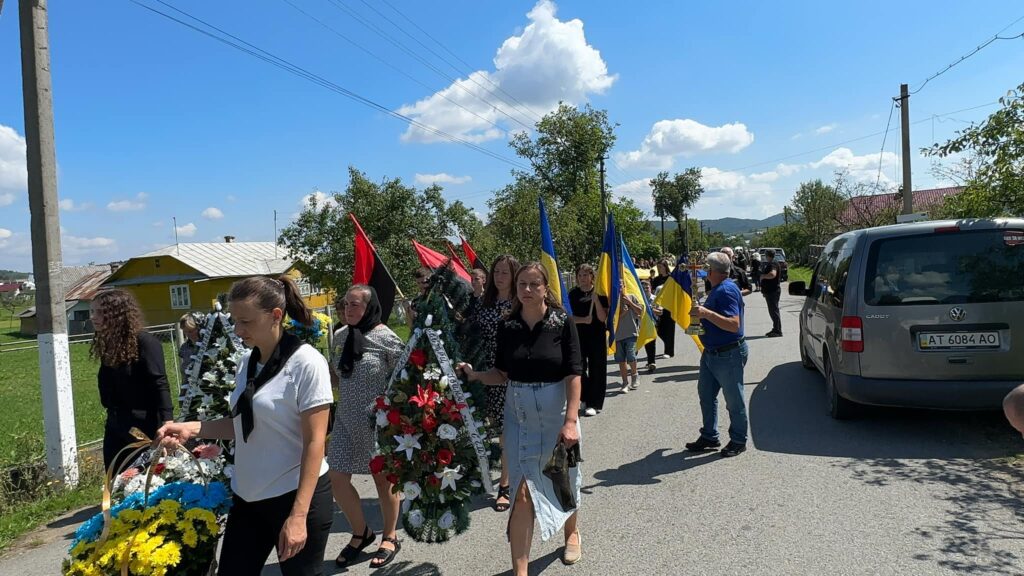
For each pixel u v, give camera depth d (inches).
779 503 170.6
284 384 101.5
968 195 308.7
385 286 208.8
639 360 436.1
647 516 168.4
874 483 180.5
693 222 3363.7
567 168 1692.9
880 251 223.5
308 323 135.1
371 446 156.4
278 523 103.3
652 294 521.0
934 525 151.8
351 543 155.8
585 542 155.5
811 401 278.4
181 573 104.0
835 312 237.3
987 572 129.5
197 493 111.8
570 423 129.9
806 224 1915.6
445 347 141.9
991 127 282.8
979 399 205.2
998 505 161.5
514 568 128.7
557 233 1052.5
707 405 218.7
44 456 235.9
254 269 1556.3
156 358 159.9
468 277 262.8
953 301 209.0
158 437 108.0
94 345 156.5
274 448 102.4
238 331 102.0
